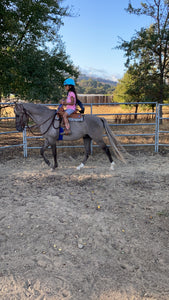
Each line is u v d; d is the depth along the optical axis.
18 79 10.16
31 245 3.19
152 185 5.40
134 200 4.62
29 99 10.23
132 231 3.55
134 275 2.69
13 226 3.65
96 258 2.96
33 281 2.57
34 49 10.20
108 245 3.22
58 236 3.39
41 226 3.65
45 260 2.90
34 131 12.79
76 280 2.59
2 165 6.89
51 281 2.57
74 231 3.53
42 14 10.68
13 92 10.83
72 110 5.74
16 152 8.41
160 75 14.87
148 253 3.07
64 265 2.82
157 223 3.78
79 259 2.93
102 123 6.26
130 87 15.98
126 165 6.96
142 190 5.12
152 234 3.49
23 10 10.38
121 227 3.65
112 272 2.73
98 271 2.74
